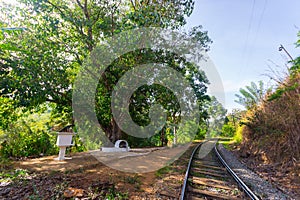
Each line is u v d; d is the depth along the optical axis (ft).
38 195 10.16
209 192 12.67
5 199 9.82
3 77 19.86
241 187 14.08
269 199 12.38
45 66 23.86
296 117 21.89
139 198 11.37
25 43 23.22
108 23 29.63
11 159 20.94
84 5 31.99
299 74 23.81
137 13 23.77
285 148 22.52
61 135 21.17
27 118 34.76
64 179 12.92
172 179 15.87
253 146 31.42
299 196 13.32
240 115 43.57
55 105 37.04
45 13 26.73
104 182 13.04
